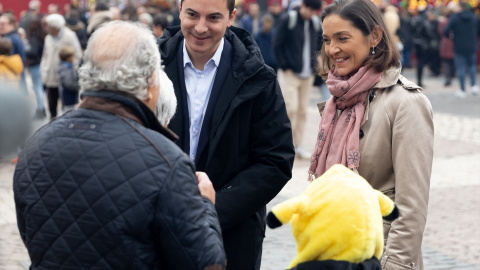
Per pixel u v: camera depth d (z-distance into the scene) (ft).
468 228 21.18
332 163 9.95
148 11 64.13
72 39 39.14
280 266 17.52
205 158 10.43
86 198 6.77
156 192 6.76
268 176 10.33
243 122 10.39
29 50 44.75
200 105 10.48
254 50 10.55
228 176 10.37
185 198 6.81
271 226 6.77
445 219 22.15
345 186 6.74
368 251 6.70
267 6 84.69
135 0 79.05
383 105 9.64
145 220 6.74
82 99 7.38
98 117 7.11
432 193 25.48
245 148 10.48
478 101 52.80
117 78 7.08
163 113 8.62
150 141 6.97
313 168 10.34
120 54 7.13
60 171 6.92
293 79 30.81
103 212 6.72
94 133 7.00
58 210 6.86
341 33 9.70
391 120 9.56
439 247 19.43
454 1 77.00
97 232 6.72
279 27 30.42
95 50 7.20
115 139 6.95
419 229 9.26
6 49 27.96
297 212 6.79
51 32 38.88
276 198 24.27
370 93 9.80
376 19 9.72
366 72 9.72
